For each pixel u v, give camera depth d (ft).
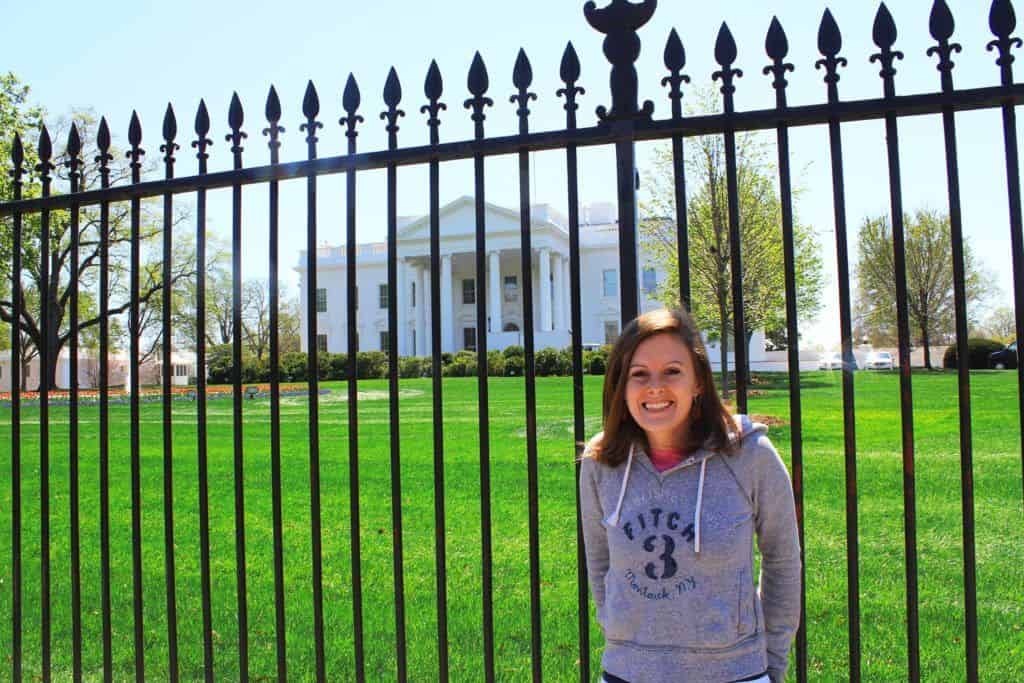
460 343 149.07
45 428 9.14
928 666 10.36
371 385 82.23
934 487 20.89
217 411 59.62
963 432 6.57
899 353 6.68
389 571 15.43
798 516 6.80
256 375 101.81
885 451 26.94
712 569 5.85
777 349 140.56
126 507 22.70
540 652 7.46
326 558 16.51
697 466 6.11
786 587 6.17
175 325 124.98
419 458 29.35
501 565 15.48
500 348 128.47
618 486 6.29
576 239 7.32
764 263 45.83
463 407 50.57
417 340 140.36
